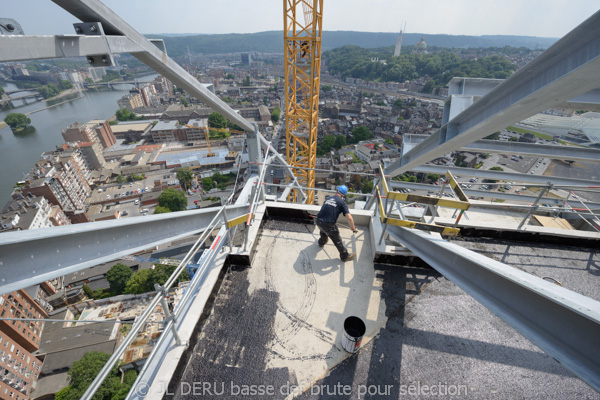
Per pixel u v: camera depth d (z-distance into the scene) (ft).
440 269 9.13
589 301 4.46
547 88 8.71
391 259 13.51
